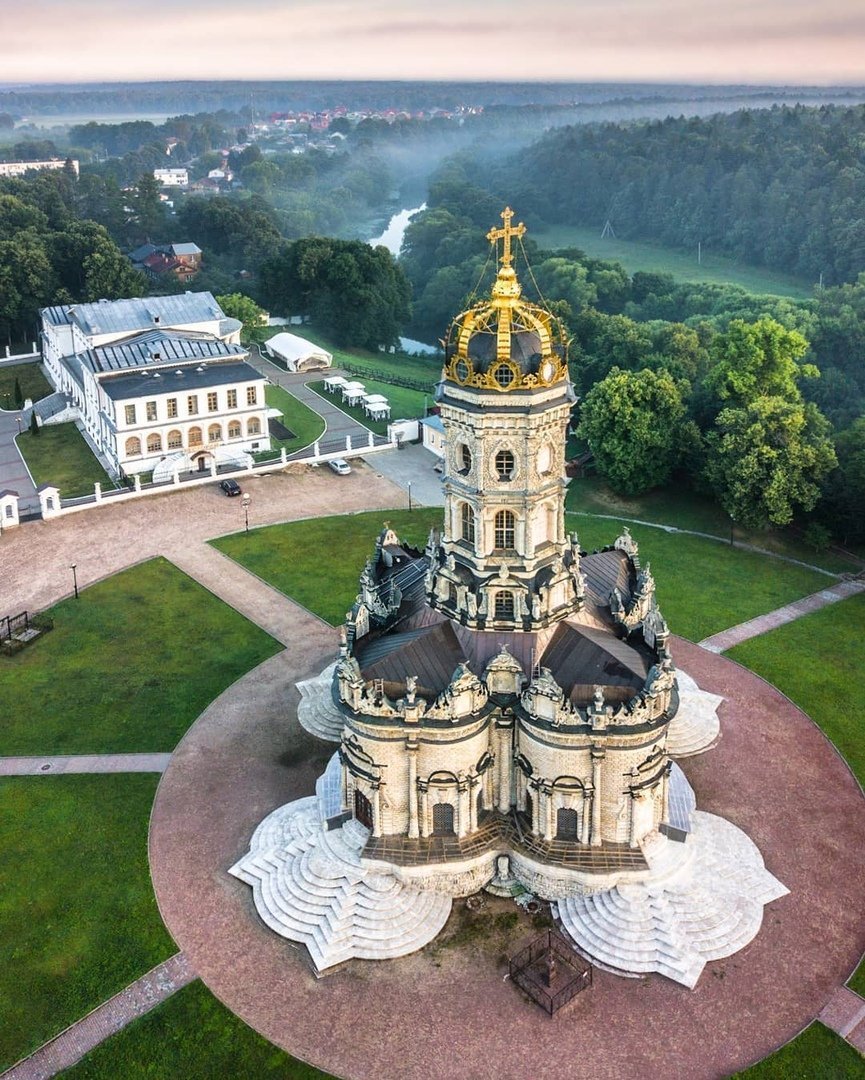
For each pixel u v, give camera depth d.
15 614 104.38
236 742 82.81
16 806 75.50
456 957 62.12
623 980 60.19
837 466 116.81
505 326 60.03
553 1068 54.91
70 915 65.50
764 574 113.25
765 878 67.19
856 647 96.94
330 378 183.75
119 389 142.00
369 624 73.50
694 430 128.50
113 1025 57.91
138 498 135.88
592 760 63.16
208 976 61.00
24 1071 55.28
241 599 107.75
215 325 170.88
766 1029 56.91
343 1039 56.81
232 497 136.62
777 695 88.88
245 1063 55.56
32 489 139.12
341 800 70.62
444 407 63.25
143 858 70.31
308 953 62.41
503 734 66.50
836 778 77.62
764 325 129.88
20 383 185.50
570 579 68.62
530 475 62.25
